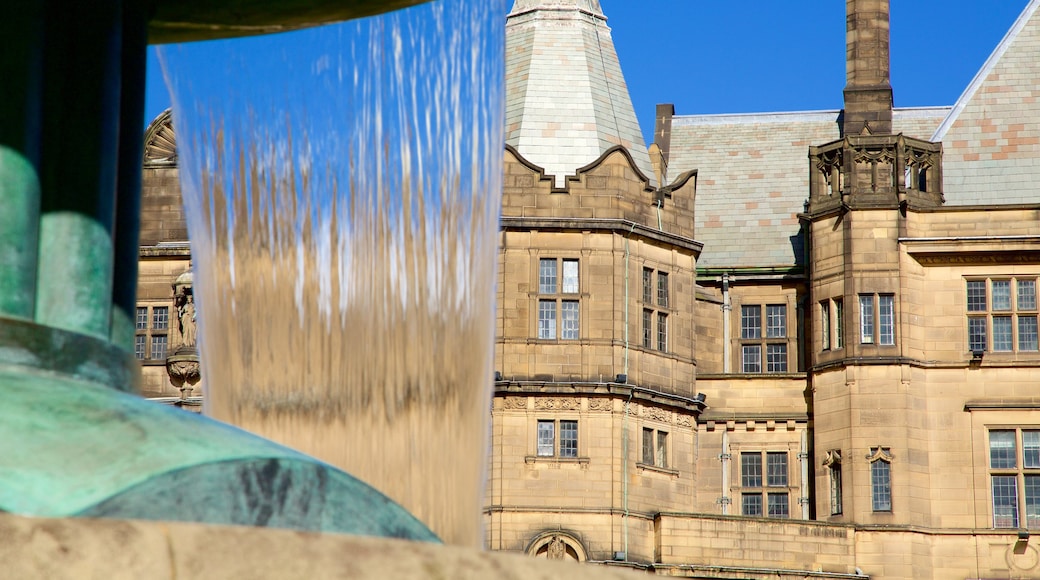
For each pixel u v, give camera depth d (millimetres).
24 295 5215
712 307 52531
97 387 5059
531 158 49250
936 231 48656
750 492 48875
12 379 4898
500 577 4195
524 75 50688
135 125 6156
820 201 50000
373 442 13859
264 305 12125
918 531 46438
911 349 47875
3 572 3680
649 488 46125
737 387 49625
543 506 45250
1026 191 50531
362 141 12469
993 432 47156
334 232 12203
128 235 6031
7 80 5281
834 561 45844
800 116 58281
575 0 51906
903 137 49062
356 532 5059
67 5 5672
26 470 4480
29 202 5266
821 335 49188
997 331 47688
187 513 4625
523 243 46938
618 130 50438
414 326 13172
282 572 3945
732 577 45062
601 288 46812
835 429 48062
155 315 48062
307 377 12984
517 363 46125
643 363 46938
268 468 4859
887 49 55469
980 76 53125
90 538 3799
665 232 48125
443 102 13203
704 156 57531
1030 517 46500
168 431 4867
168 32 7020
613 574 4363
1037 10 54469
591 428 45906
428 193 12875
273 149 11234
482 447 13094
